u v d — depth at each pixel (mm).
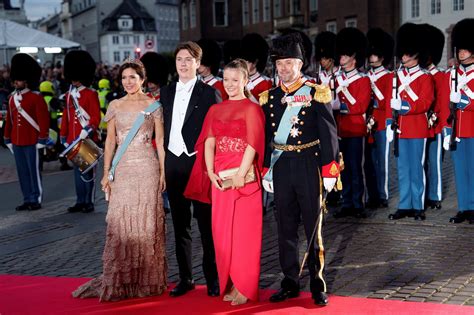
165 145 5914
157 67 9086
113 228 5832
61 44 21312
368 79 8992
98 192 11773
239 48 10023
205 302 5711
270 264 6902
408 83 8492
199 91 5895
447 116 8266
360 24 33000
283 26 41344
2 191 12258
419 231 8000
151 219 5859
